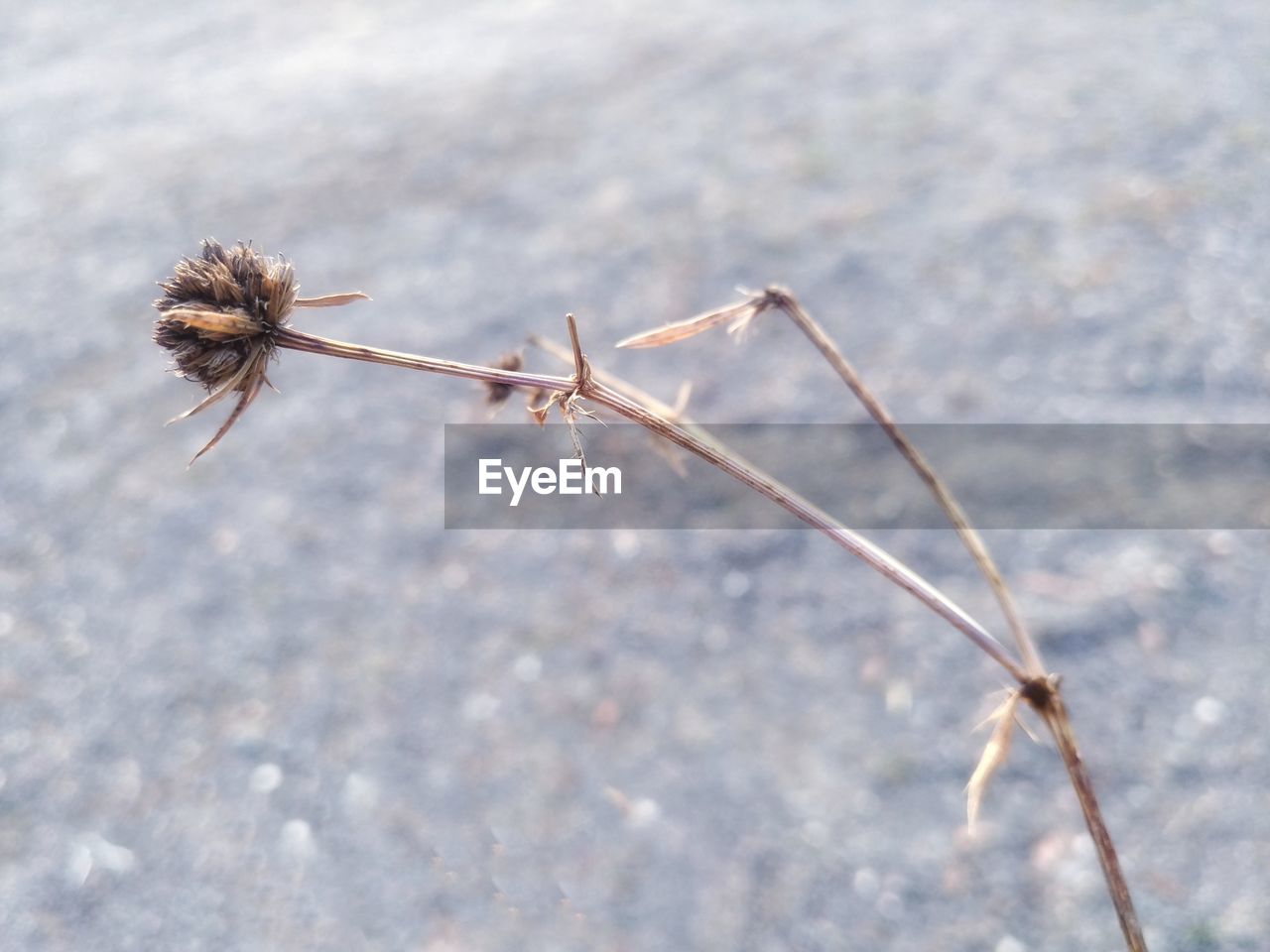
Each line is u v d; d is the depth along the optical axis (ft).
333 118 4.25
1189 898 1.55
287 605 2.21
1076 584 2.07
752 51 4.47
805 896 1.62
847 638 2.03
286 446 2.65
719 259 3.16
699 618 2.10
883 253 3.11
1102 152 3.40
